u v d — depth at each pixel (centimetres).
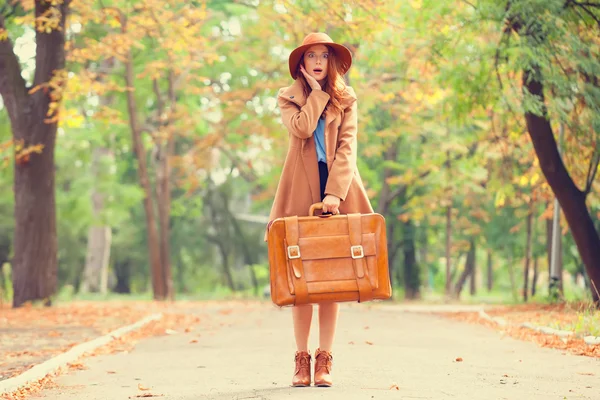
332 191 545
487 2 1355
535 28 1368
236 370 724
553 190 1669
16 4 2172
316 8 1645
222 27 3156
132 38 2012
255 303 2720
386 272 535
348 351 882
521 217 3400
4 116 2750
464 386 593
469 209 3744
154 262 3133
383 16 1756
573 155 1705
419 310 2067
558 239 2083
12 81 2038
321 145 566
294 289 524
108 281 5597
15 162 2075
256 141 3225
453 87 1442
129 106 3069
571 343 930
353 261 532
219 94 2942
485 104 1441
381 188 3662
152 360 848
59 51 2000
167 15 1923
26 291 2050
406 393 548
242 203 5547
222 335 1187
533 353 863
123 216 3706
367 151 3123
